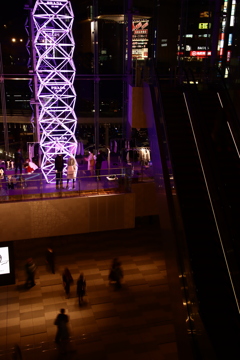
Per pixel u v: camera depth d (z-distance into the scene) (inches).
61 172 519.5
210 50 678.5
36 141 625.0
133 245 644.1
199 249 287.1
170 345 392.2
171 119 402.3
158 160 382.6
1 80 592.7
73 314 448.8
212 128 383.6
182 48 671.1
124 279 532.4
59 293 495.5
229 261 251.6
